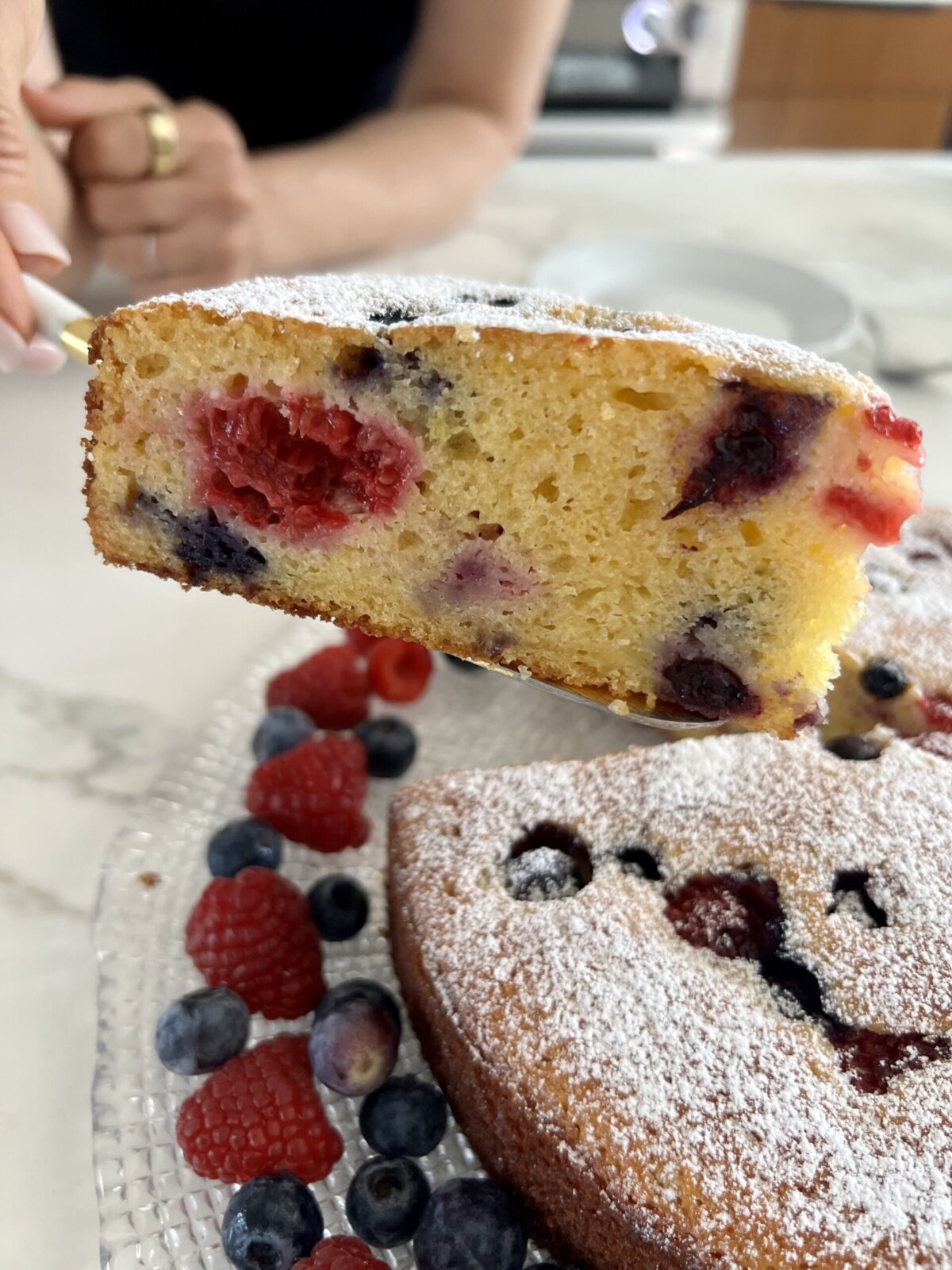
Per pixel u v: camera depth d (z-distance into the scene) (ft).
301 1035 0.52
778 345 0.46
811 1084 0.45
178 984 0.55
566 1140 0.44
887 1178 0.42
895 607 0.70
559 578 0.50
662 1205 0.42
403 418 0.48
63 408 1.02
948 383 1.11
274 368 0.47
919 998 0.47
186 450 0.50
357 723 0.71
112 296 1.11
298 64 1.30
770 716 0.51
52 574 0.84
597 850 0.54
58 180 0.99
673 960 0.49
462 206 1.31
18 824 0.64
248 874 0.56
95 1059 0.52
